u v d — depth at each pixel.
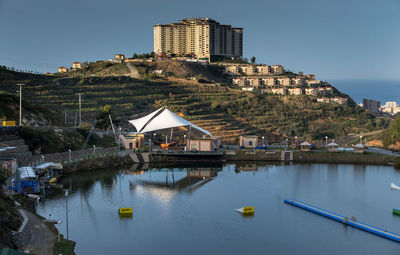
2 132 94.56
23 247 47.81
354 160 121.75
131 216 70.12
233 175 103.56
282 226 66.75
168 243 59.25
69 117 179.88
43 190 82.31
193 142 125.25
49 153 104.12
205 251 56.88
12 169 80.88
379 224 67.44
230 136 190.88
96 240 58.97
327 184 94.12
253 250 57.53
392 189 89.75
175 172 107.00
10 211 53.66
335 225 67.50
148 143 143.88
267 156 124.56
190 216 71.00
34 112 129.50
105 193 83.62
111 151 122.00
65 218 67.06
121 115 198.88
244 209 73.19
